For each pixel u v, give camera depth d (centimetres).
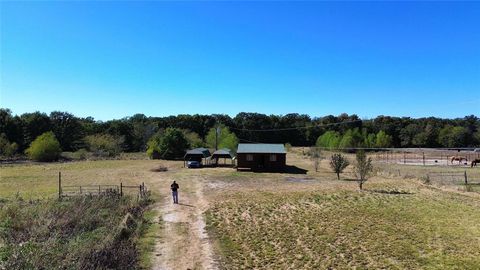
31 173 5222
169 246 1908
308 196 3225
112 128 10688
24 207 2575
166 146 7638
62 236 1920
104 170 5572
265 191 3522
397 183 3959
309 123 13962
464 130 10775
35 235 1892
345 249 1842
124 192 3519
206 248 1881
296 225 2291
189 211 2717
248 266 1642
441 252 1788
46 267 1399
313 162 6550
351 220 2395
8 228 2022
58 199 2948
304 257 1741
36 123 9894
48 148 7394
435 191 3438
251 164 5450
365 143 9606
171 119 12888
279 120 13775
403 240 1972
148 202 3027
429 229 2169
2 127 9350
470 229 2161
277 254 1786
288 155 8438
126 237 1978
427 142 11475
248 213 2609
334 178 4512
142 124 10944
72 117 10588
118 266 1552
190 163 5816
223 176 4734
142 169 5669
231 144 8238
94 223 2227
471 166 5700
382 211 2638
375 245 1895
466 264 1633
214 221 2402
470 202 2916
